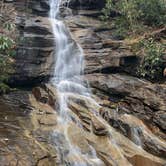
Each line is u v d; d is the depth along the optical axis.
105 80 11.41
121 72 12.18
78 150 8.72
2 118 9.56
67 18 15.09
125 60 12.16
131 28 14.13
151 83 11.52
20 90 11.58
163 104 9.97
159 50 11.95
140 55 12.20
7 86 11.17
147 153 8.98
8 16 13.49
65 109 10.25
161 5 14.45
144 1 14.37
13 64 11.62
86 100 10.54
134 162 8.60
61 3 15.72
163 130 9.46
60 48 12.88
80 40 13.31
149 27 14.24
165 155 8.78
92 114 9.97
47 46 12.70
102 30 14.42
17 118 9.67
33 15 14.54
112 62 12.12
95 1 15.89
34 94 11.27
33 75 11.76
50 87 11.14
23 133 8.93
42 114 10.04
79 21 14.75
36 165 7.83
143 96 10.34
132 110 10.17
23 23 13.12
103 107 10.31
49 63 12.23
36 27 13.07
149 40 12.70
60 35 13.36
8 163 7.64
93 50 12.81
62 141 8.91
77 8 15.80
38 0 15.13
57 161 8.19
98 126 9.40
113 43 12.95
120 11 14.58
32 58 12.06
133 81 11.34
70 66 12.46
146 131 9.52
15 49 11.88
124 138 9.38
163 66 11.92
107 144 9.05
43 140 8.78
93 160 8.55
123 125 9.55
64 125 9.61
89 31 13.97
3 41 10.23
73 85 11.59
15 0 14.39
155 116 9.71
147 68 11.99
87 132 9.40
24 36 12.45
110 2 14.87
